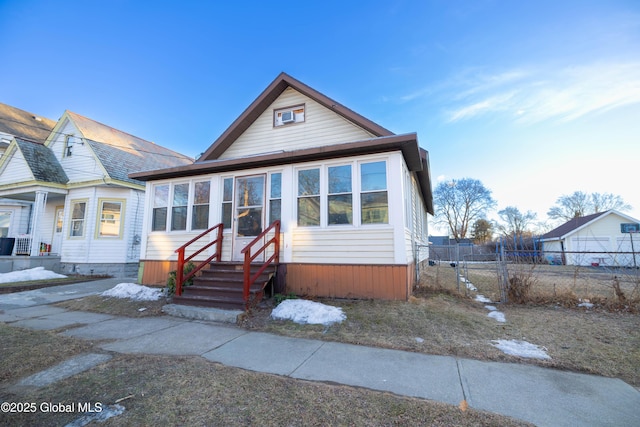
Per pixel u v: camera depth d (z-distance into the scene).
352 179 6.89
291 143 9.07
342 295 6.60
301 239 7.12
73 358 3.62
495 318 5.38
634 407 2.59
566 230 24.97
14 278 10.38
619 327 4.84
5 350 3.86
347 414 2.38
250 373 3.19
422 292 7.60
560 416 2.42
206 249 8.12
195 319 5.62
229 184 8.24
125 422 2.27
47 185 12.58
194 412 2.40
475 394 2.78
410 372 3.27
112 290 7.71
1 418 2.32
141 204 13.43
